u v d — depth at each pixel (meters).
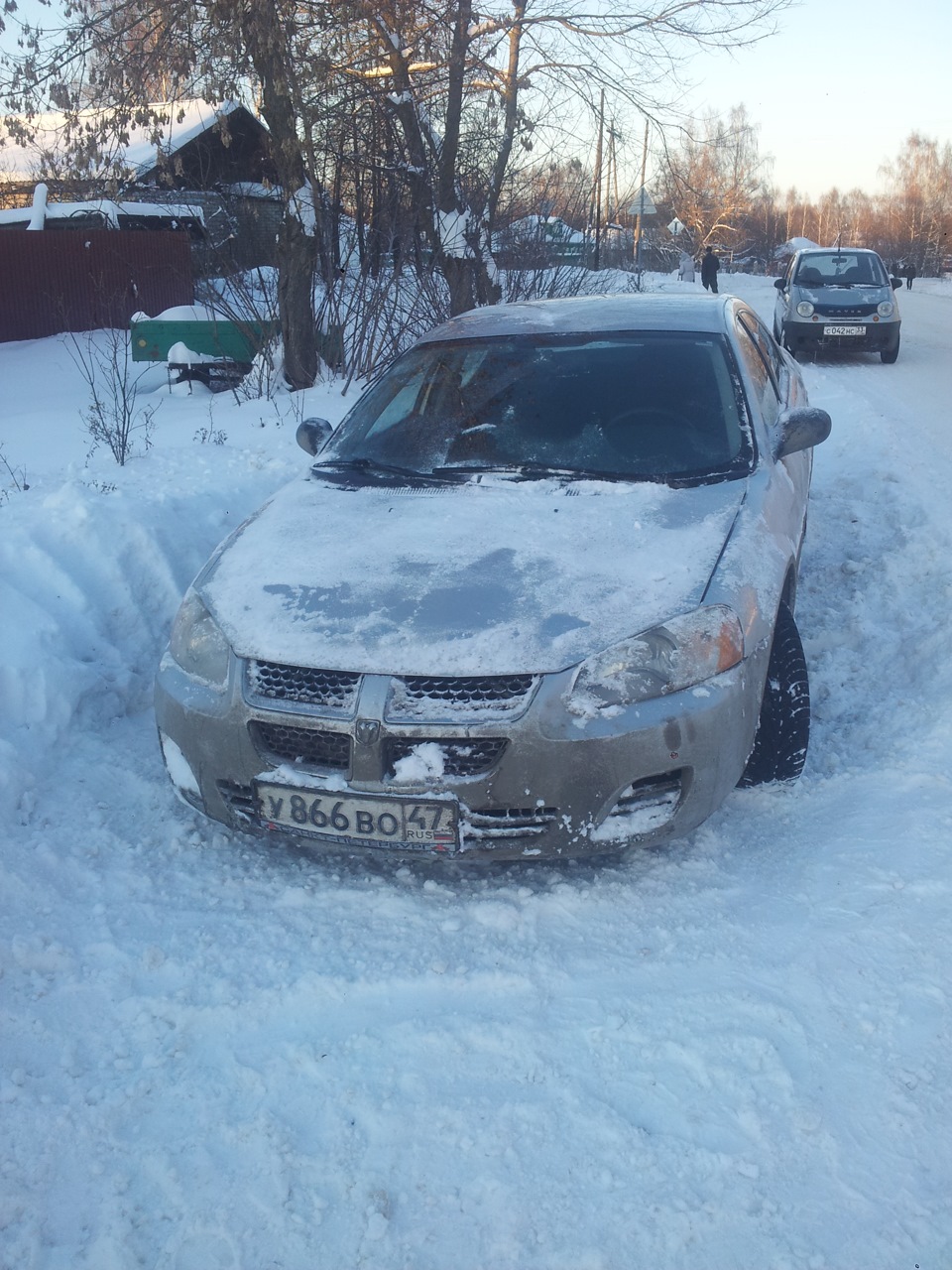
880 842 3.01
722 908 2.81
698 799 2.80
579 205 14.47
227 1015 2.49
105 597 4.66
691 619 2.79
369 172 12.28
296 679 2.80
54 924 2.84
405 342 10.86
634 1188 1.99
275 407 9.55
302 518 3.46
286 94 10.02
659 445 3.61
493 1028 2.40
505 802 2.66
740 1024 2.37
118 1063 2.37
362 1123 2.16
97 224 20.28
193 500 5.64
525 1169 2.04
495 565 3.00
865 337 14.20
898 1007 2.39
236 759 2.87
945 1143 2.04
